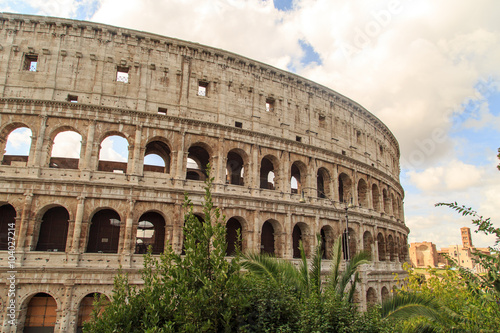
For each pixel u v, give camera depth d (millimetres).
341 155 75562
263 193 63469
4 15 56156
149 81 59844
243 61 67188
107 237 55312
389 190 93500
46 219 53250
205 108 62562
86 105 55000
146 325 21094
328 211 70000
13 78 54750
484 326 19344
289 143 68125
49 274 48156
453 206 19047
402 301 26734
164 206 55406
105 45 58750
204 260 23547
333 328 23109
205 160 71875
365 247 79438
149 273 25453
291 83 72875
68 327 47250
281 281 27797
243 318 23016
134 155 55656
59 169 52781
